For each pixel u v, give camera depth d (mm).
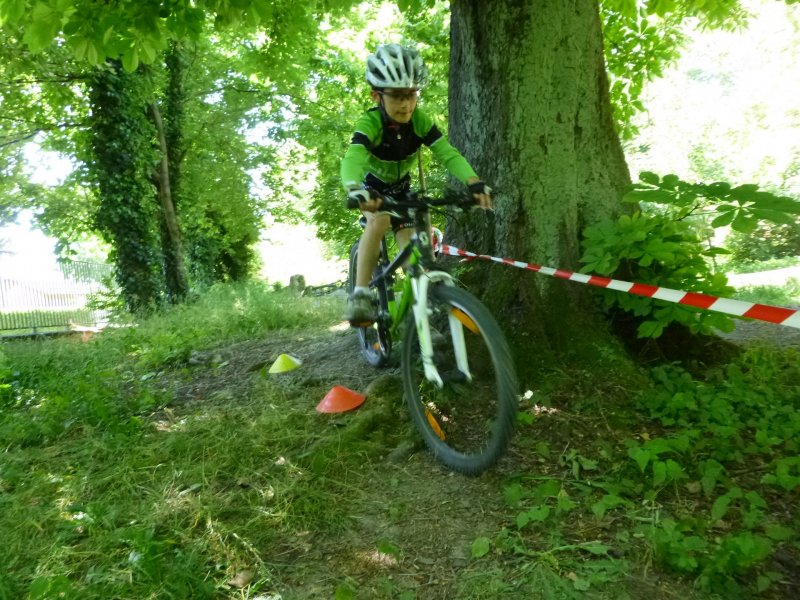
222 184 18188
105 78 13094
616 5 5820
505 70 3781
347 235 16969
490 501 2449
